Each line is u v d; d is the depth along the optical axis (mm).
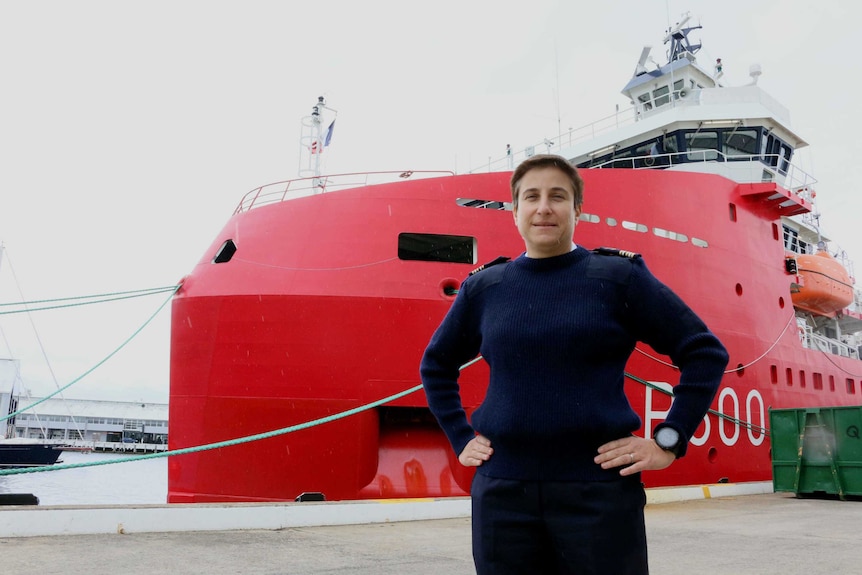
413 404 10078
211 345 10445
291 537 7344
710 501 12047
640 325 2404
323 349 10070
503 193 11266
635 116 21094
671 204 12867
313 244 10633
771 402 14891
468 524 8703
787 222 20625
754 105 17312
